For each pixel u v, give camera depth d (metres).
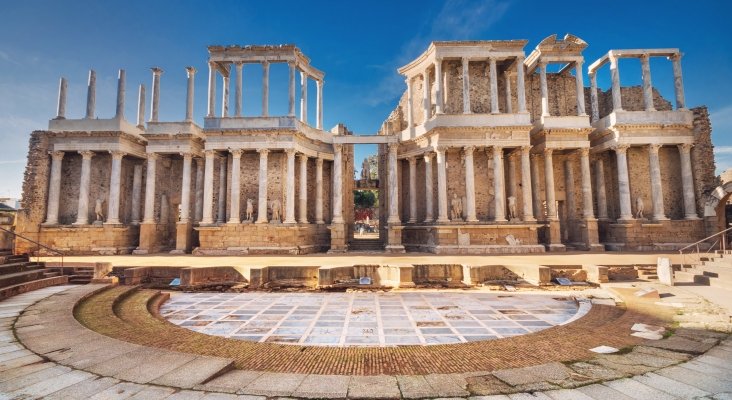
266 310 12.37
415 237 30.47
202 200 31.94
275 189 30.20
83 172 29.47
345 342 8.97
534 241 27.09
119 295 12.73
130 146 30.84
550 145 28.84
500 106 31.53
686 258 19.81
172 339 8.09
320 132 32.53
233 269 17.20
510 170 30.00
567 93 32.44
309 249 29.12
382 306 12.93
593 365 6.22
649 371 5.91
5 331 7.92
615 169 30.64
